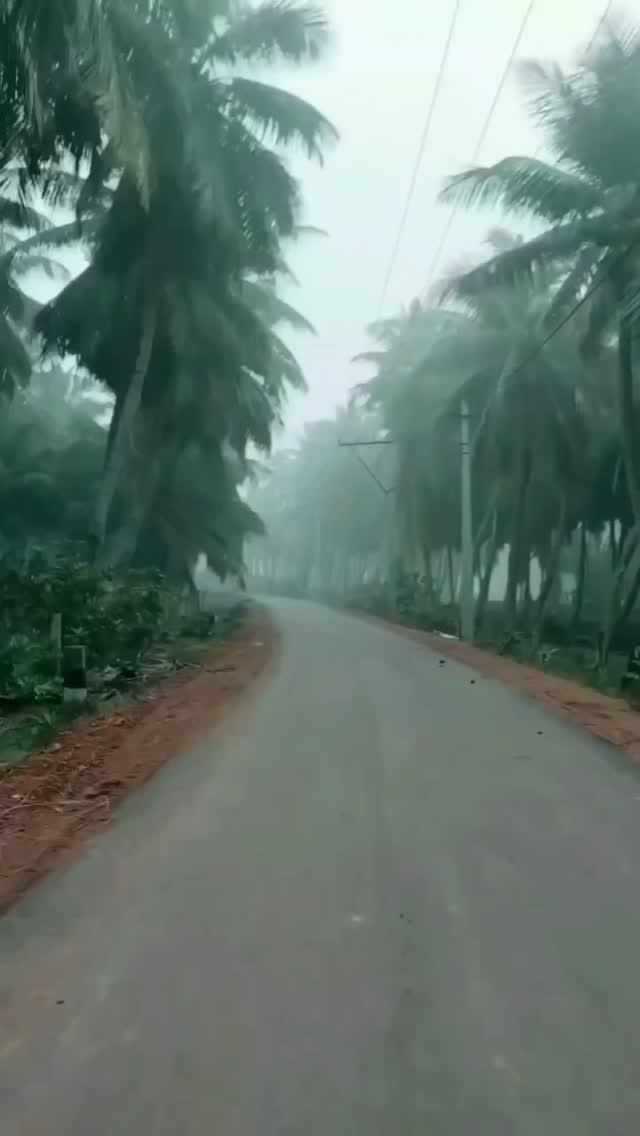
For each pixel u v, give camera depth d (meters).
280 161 23.86
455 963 5.02
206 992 4.68
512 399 30.28
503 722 12.82
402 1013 4.45
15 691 14.19
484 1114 3.63
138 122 16.70
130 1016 4.44
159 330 25.23
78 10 13.50
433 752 10.65
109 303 25.00
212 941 5.32
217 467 34.38
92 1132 3.53
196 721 12.97
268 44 23.52
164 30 18.67
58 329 25.52
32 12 13.35
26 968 4.98
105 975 4.89
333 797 8.55
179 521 34.25
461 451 34.38
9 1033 4.29
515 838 7.29
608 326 24.83
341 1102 3.72
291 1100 3.73
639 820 7.77
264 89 23.38
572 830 7.49
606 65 20.72
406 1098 3.74
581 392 33.59
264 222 24.19
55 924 5.60
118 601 19.02
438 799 8.47
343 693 15.88
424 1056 4.06
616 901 5.93
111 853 6.98
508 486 37.03
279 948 5.21
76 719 13.47
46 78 14.78
